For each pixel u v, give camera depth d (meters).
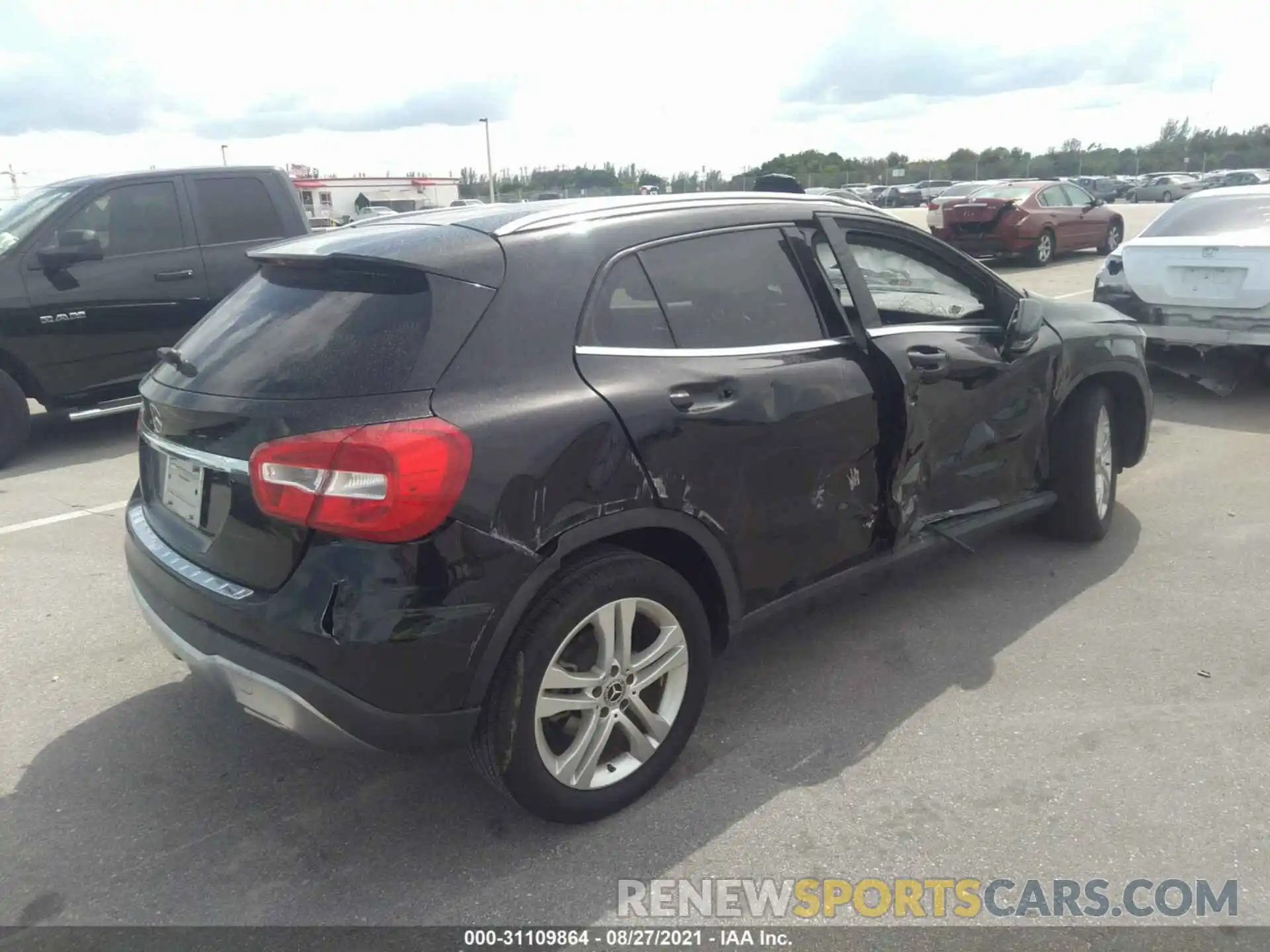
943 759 3.15
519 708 2.61
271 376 2.62
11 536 5.41
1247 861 2.66
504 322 2.65
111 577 4.80
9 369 6.87
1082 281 14.96
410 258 2.67
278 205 8.05
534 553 2.55
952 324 4.02
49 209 7.07
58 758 3.27
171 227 7.50
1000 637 3.95
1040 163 59.94
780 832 2.82
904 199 50.03
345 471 2.37
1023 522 4.72
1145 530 5.03
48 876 2.71
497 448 2.50
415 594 2.40
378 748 2.51
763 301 3.29
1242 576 4.45
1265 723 3.30
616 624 2.78
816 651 3.88
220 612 2.58
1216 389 7.68
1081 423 4.56
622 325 2.89
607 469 2.70
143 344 7.39
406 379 2.49
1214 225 7.60
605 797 2.86
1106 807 2.89
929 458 3.79
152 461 3.08
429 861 2.74
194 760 3.25
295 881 2.67
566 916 2.53
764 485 3.14
